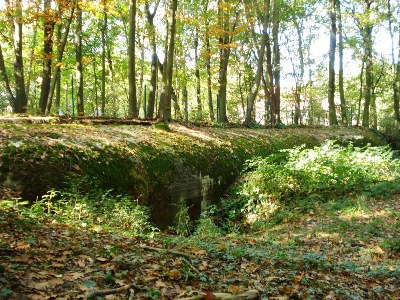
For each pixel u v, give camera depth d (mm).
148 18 19688
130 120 12977
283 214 10008
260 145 15547
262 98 34562
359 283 5156
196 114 24984
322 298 4355
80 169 7523
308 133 21109
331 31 27875
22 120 10242
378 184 11672
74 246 4520
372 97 32969
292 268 5430
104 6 14977
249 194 11258
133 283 3648
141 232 7164
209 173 11375
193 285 4074
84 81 32406
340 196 11188
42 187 6793
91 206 6891
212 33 20125
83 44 23922
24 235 4594
